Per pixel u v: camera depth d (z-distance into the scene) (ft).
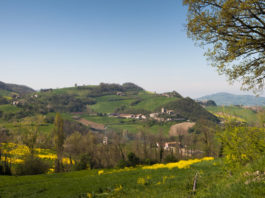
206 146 178.40
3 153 235.61
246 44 38.86
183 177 52.37
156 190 42.45
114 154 253.85
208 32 43.21
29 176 131.44
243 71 44.29
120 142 273.75
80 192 58.29
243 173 27.45
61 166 236.63
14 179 118.83
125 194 47.06
